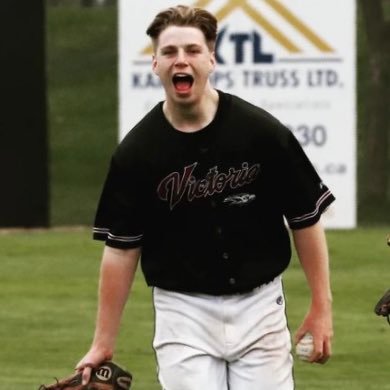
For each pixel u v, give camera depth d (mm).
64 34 79625
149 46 42969
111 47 78250
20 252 41562
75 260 40219
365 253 40625
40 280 36938
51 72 76375
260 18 43156
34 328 30328
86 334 29656
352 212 44406
